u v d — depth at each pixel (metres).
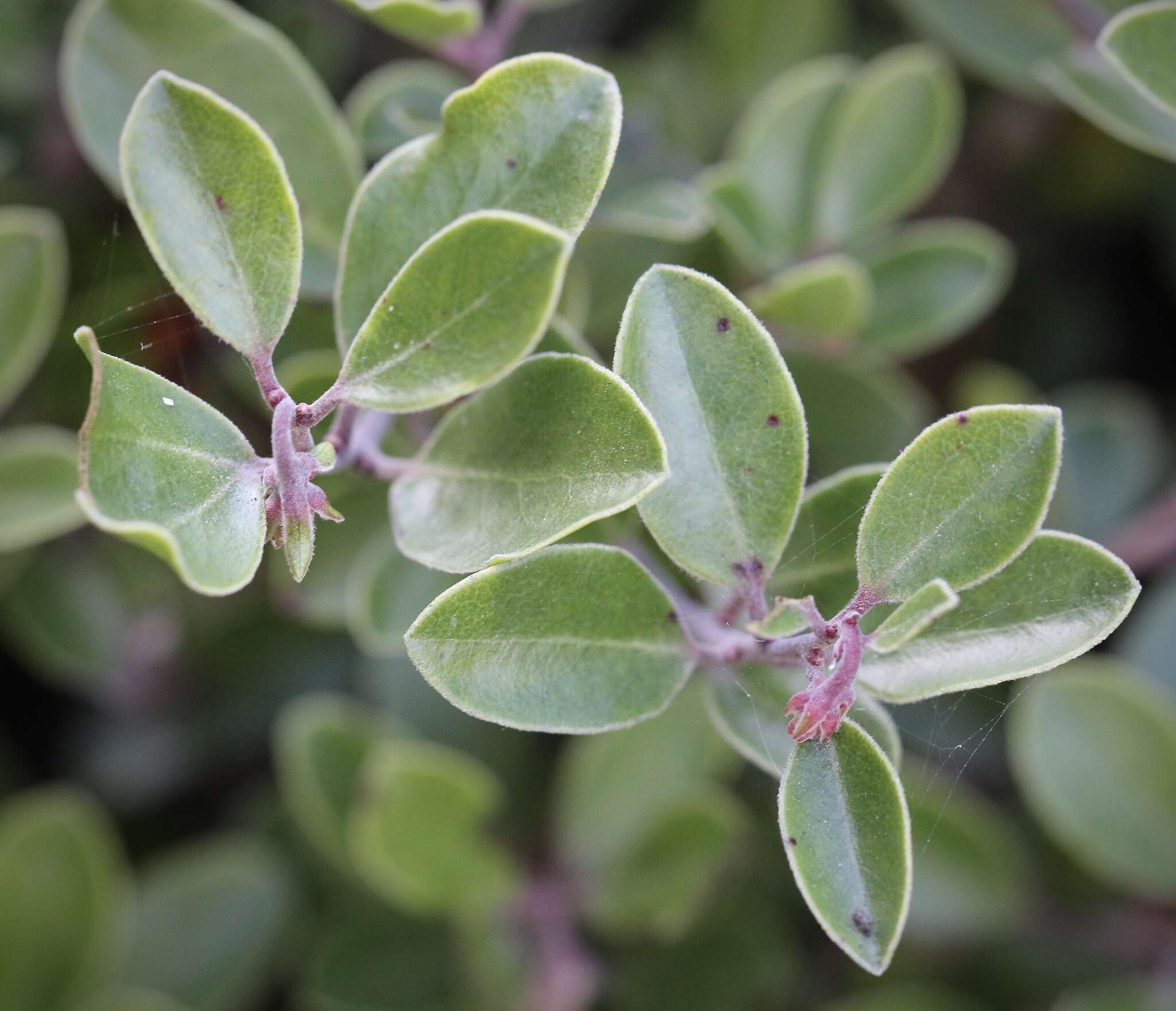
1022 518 0.29
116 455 0.28
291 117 0.34
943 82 0.39
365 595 0.34
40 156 0.42
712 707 0.31
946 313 0.39
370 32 0.45
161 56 0.34
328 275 0.34
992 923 0.41
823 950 0.43
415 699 0.40
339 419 0.30
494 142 0.30
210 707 0.44
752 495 0.30
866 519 0.29
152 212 0.29
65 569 0.42
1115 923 0.41
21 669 0.44
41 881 0.38
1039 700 0.38
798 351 0.38
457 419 0.30
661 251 0.37
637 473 0.29
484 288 0.29
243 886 0.40
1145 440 0.46
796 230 0.40
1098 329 0.51
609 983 0.40
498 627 0.29
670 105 0.44
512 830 0.40
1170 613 0.42
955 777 0.41
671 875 0.38
